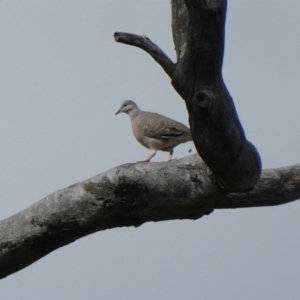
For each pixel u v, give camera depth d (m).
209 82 9.68
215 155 10.16
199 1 9.16
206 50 9.43
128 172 11.51
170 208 11.66
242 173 10.48
